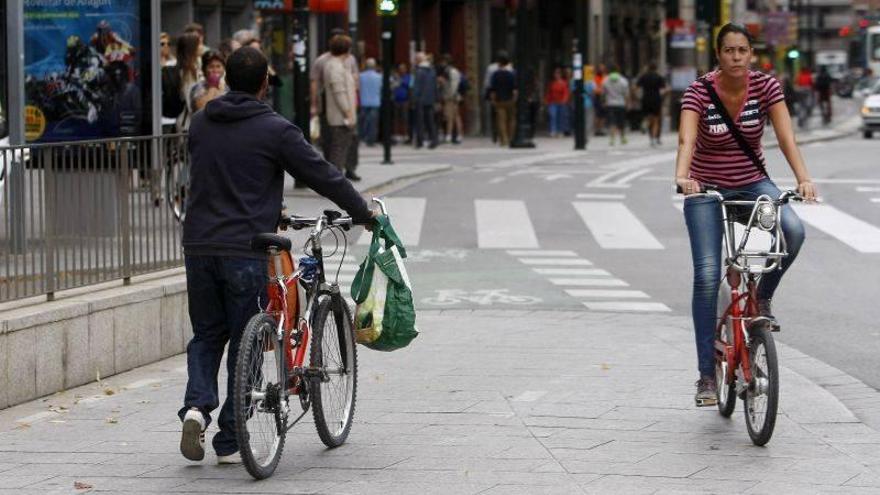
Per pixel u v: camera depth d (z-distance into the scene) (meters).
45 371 25.36
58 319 25.59
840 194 62.66
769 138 114.50
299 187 60.56
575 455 20.72
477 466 20.14
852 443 21.44
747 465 20.12
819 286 38.34
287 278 20.23
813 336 31.34
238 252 19.88
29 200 25.75
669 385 25.77
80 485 19.36
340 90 62.31
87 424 23.20
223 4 91.88
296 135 20.11
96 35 37.12
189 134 20.31
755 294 21.75
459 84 111.31
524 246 46.78
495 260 43.59
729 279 22.11
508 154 95.06
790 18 165.88
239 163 19.95
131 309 27.70
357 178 65.81
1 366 24.27
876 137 125.38
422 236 49.09
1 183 25.14
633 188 66.25
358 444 21.58
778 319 33.47
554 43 152.50
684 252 45.44
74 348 26.06
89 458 20.97
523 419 23.08
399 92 109.25
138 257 28.78
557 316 33.91
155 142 29.11
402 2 121.56
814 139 116.94
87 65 37.22
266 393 19.58
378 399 24.75
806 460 20.41
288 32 100.56
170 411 24.11
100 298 26.81
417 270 41.62
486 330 31.91
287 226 20.97
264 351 19.55
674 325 32.62
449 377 26.64
